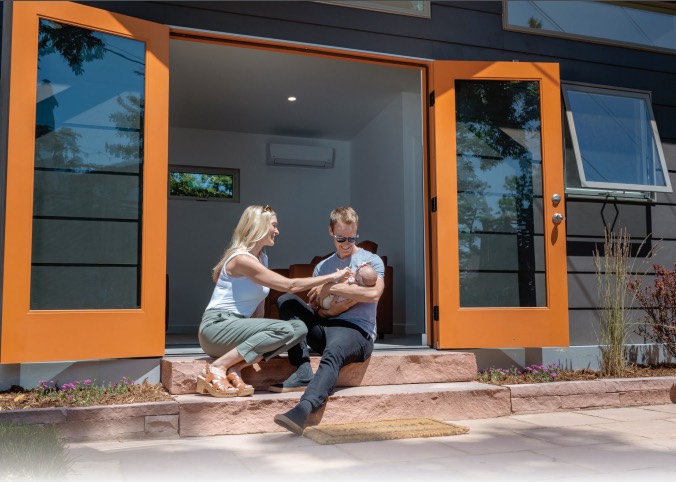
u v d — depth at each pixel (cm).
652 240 484
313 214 868
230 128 826
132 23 357
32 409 270
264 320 310
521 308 415
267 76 614
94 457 244
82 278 341
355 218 342
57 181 339
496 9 458
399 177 682
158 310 349
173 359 334
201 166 828
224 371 305
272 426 296
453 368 369
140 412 280
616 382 375
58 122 341
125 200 354
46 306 331
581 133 463
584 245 463
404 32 431
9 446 199
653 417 339
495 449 259
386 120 729
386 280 580
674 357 466
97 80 352
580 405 363
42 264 332
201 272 817
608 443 271
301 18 407
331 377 296
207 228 826
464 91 434
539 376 397
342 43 416
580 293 456
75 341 325
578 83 472
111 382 338
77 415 272
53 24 340
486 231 426
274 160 840
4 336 310
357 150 851
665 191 471
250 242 324
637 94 488
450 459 241
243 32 394
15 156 320
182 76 612
